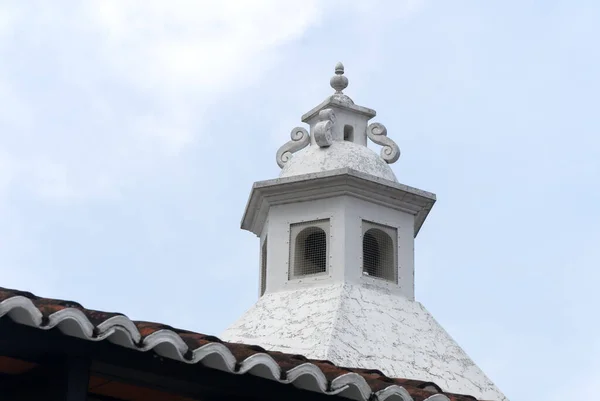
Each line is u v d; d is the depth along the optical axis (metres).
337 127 24.56
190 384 11.06
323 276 22.59
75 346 10.49
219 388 11.12
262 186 23.16
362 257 22.80
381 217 23.22
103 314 10.52
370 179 23.00
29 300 10.09
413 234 23.48
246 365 10.97
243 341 21.50
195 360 10.75
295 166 23.84
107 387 11.23
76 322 10.23
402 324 22.09
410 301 22.88
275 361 11.20
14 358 10.54
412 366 21.27
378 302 22.33
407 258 23.23
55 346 10.44
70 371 10.48
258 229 24.12
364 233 22.98
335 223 22.83
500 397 21.56
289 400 11.34
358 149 24.11
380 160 24.16
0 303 9.95
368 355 21.00
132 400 11.56
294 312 21.97
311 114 24.88
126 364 10.68
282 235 23.09
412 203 23.42
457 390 21.27
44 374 10.72
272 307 22.28
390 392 11.51
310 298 22.20
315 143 24.38
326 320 21.47
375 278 22.81
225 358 10.87
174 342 10.63
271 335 21.52
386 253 23.17
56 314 10.16
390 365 21.00
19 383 10.92
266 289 22.94
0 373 10.94
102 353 10.58
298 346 21.03
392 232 23.27
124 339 10.44
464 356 22.16
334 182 22.94
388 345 21.44
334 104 24.69
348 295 22.14
